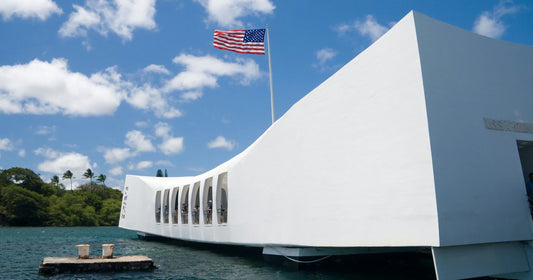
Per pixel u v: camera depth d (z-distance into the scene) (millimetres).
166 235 25969
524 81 10773
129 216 33875
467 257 8500
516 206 9328
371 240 9484
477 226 8500
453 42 9492
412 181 8625
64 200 83875
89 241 33281
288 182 12922
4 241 33906
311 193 11766
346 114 10734
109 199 94438
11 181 81500
